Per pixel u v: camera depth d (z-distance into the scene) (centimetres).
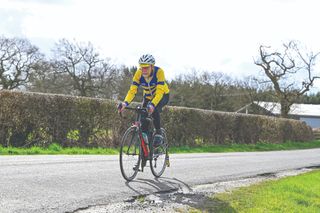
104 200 558
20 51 4900
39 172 714
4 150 1205
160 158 787
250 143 2709
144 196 609
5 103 1304
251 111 6041
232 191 727
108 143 1600
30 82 4869
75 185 630
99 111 1571
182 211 543
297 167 1316
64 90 4744
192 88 6228
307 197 784
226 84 6359
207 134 2269
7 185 584
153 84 702
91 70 4822
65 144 1459
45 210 480
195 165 1063
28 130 1361
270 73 4812
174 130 2006
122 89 4988
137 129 703
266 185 841
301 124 3569
